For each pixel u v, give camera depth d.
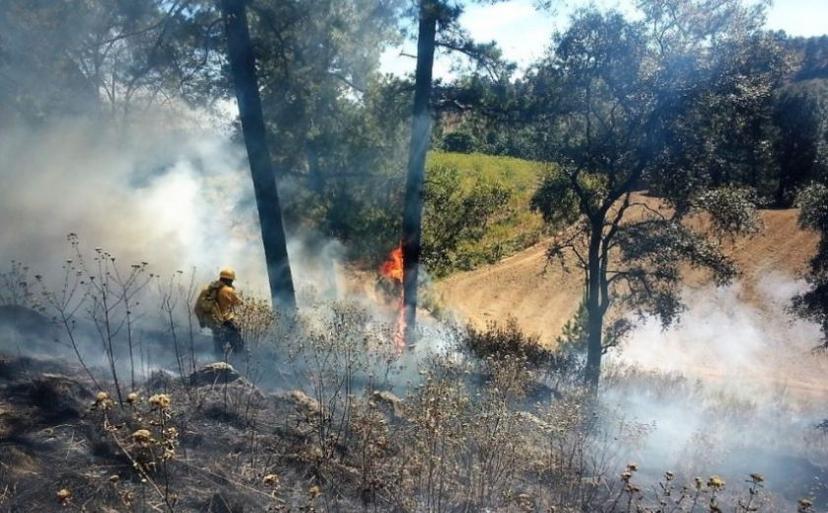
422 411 5.02
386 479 4.78
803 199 17.80
